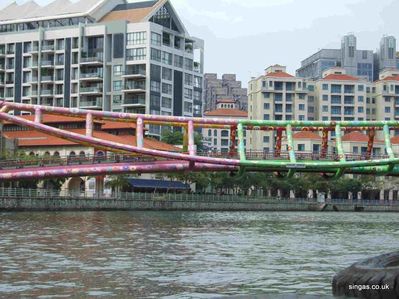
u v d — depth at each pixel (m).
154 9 147.50
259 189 148.88
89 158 73.81
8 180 72.69
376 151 167.38
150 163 70.94
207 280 22.08
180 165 70.81
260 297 13.09
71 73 146.88
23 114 145.38
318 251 34.53
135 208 99.38
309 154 73.75
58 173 71.19
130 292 19.41
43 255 29.75
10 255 29.58
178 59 151.38
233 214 97.44
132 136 118.19
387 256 14.45
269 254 32.06
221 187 136.12
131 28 143.75
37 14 157.25
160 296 18.72
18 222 57.31
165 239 41.19
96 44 146.62
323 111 199.00
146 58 141.75
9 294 18.83
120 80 144.00
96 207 92.12
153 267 25.73
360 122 72.94
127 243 37.31
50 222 58.16
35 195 84.69
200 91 160.88
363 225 68.75
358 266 13.63
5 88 152.88
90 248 33.69
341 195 159.88
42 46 149.50
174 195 108.75
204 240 41.09
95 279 22.08
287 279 22.47
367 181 157.00
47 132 69.06
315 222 74.75
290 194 155.38
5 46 153.12
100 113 70.81
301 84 198.50
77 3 156.62
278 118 196.88
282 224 67.06
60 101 148.50
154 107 143.12
